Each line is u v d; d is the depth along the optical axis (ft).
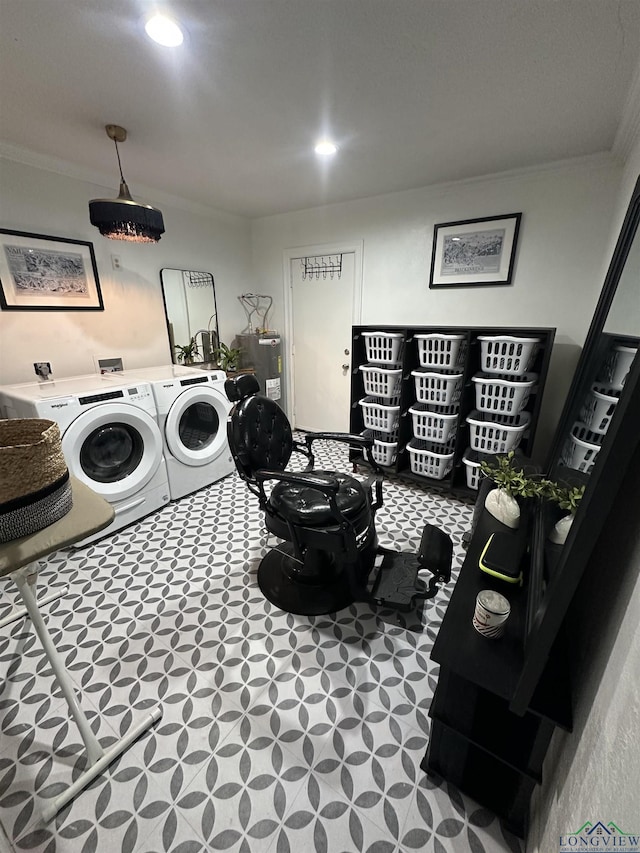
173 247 9.93
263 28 3.79
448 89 4.85
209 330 11.29
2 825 2.82
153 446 7.56
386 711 4.00
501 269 8.20
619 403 1.91
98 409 6.55
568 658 2.91
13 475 2.57
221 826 3.12
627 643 1.82
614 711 1.79
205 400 8.58
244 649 4.72
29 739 3.74
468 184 8.16
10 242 7.02
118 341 9.04
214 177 8.17
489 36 3.89
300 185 8.64
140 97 5.06
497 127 5.84
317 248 10.85
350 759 3.57
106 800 3.28
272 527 5.39
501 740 2.91
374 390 8.86
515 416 7.59
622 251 4.56
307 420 12.96
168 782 3.40
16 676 4.37
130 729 3.79
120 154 6.92
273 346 11.88
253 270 12.43
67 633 4.95
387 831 3.08
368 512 5.45
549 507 3.89
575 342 7.82
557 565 2.50
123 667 4.48
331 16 3.63
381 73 4.53
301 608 5.29
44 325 7.70
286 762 3.55
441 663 2.87
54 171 7.38
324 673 4.42
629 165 5.98
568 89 4.80
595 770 1.89
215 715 3.96
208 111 5.42
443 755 3.26
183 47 4.06
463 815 3.17
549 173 7.30
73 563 6.29
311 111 5.41
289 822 3.14
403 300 9.76
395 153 6.84
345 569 5.57
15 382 7.41
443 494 8.71
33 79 4.63
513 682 2.72
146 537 7.05
